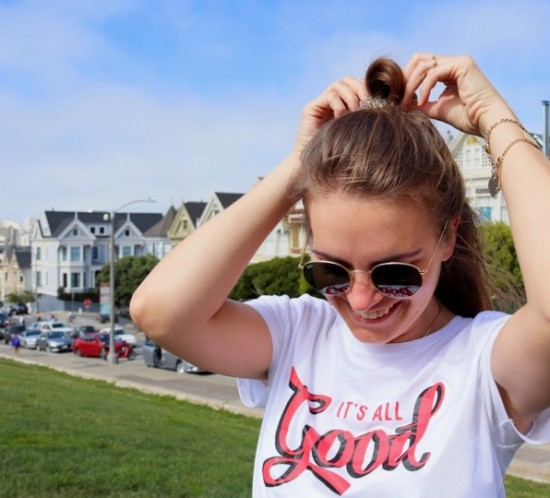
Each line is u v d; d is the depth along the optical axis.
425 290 1.69
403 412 1.73
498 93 1.84
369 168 1.57
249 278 35.66
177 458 7.81
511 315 1.77
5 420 9.09
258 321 2.00
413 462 1.65
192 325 1.89
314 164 1.65
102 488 6.09
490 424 1.68
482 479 1.63
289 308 2.06
